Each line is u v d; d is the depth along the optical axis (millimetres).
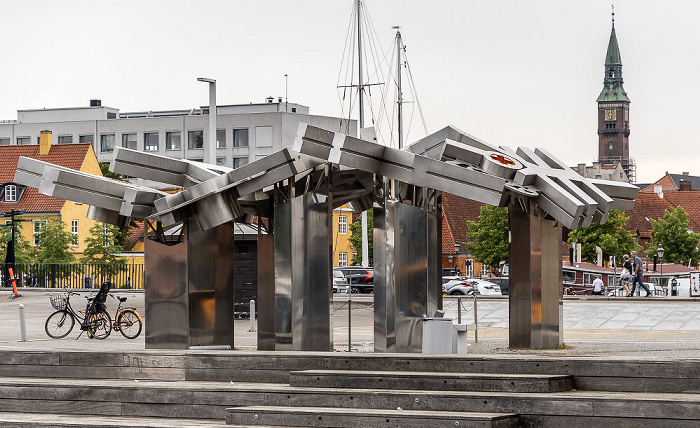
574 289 67562
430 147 19250
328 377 14258
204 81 39344
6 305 40125
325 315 17719
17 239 75500
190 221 18688
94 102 139875
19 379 16594
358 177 18906
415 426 12422
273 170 17750
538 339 18938
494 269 89062
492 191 16969
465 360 14008
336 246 101562
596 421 12133
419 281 18203
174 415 14688
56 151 99250
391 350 17359
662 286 67375
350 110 62500
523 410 12508
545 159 20469
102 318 23781
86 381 16094
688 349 18078
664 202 137250
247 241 32000
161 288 18734
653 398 12000
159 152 125938
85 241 75125
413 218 18062
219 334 19203
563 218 18172
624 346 19188
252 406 13992
